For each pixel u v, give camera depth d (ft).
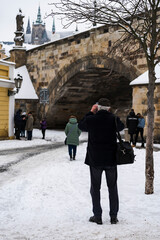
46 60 99.50
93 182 13.53
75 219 14.11
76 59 84.99
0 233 11.77
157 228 11.87
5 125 59.62
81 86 94.63
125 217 14.15
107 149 13.30
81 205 16.84
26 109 103.04
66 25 21.95
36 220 14.10
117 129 13.34
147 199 17.87
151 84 20.01
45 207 16.60
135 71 64.69
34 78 105.91
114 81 92.02
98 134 13.32
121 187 21.25
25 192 20.29
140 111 57.67
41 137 67.31
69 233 11.39
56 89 95.81
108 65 73.31
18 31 110.73
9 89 60.44
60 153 41.39
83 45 81.82
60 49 92.22
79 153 40.63
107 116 13.51
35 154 40.47
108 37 72.69
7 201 18.01
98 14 21.15
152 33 20.06
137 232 11.19
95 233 11.23
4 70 59.67
